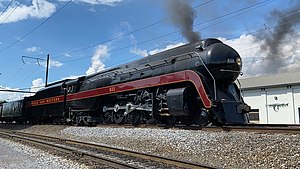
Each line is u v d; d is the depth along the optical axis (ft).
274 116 98.43
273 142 24.68
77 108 68.90
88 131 52.34
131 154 27.66
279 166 20.72
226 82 40.45
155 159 24.73
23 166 25.81
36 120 98.22
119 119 53.98
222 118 35.63
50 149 34.73
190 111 38.65
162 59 47.01
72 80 73.97
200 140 30.04
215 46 39.55
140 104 47.62
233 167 22.17
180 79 39.86
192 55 41.04
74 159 27.09
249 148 24.97
